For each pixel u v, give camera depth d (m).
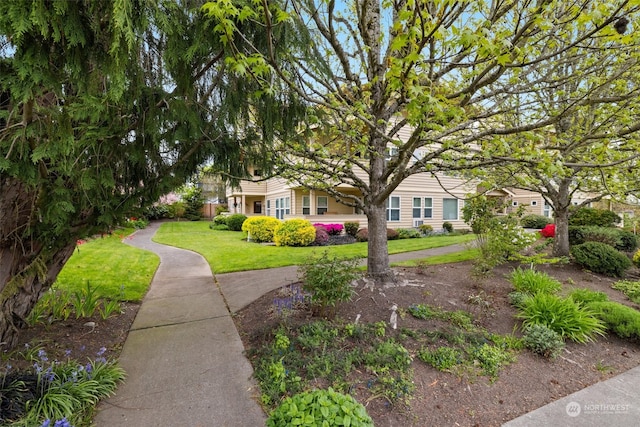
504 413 2.53
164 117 2.42
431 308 4.21
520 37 2.69
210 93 2.83
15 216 2.60
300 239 11.20
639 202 7.30
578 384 2.98
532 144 3.58
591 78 4.21
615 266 6.25
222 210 27.72
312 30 3.17
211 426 2.23
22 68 1.56
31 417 2.05
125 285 5.70
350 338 3.38
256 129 3.40
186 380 2.79
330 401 1.83
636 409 2.60
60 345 3.27
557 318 3.84
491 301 4.62
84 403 2.37
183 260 8.73
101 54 1.75
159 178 2.95
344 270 3.91
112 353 3.26
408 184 15.47
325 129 4.08
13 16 1.36
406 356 3.03
